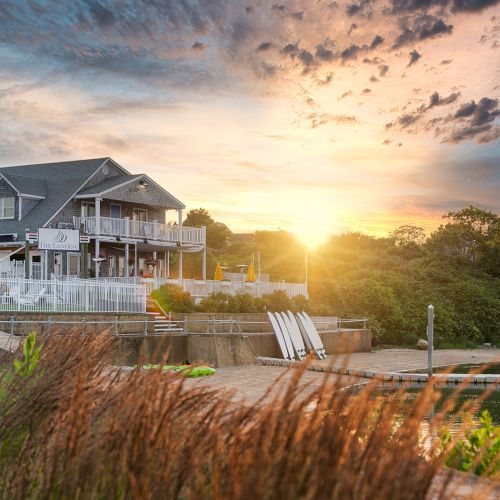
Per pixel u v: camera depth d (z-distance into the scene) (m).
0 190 41.62
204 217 102.06
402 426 3.32
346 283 42.41
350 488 2.55
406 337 40.41
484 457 5.33
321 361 28.91
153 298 30.72
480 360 30.67
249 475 2.72
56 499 3.25
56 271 39.69
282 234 82.62
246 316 31.98
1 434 4.14
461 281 49.34
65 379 4.56
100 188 41.88
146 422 3.21
